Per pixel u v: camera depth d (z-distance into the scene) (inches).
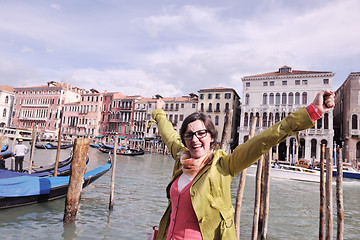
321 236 223.1
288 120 49.2
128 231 255.8
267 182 253.4
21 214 272.2
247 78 1536.7
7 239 216.5
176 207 58.4
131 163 994.7
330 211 197.2
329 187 199.9
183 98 1950.1
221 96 1729.8
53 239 224.7
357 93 1299.2
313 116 46.9
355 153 1285.7
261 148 49.6
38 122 2437.3
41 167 475.8
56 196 325.1
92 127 2245.3
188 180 58.8
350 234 300.8
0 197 264.5
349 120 1307.8
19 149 447.2
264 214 251.6
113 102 2213.3
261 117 1488.7
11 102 2605.8
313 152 1405.0
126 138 2076.8
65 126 2338.8
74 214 260.5
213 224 53.9
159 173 742.5
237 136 1814.7
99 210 315.9
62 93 2391.7
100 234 243.0
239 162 52.6
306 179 775.1
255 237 215.2
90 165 858.1
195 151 58.7
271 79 1486.2
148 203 368.5
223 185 54.8
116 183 515.2
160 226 66.1
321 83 1371.8
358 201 529.3
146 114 2037.4
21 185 288.4
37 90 2481.5
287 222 329.1
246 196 489.4
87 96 2311.8
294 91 1425.9
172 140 81.4
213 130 60.4
